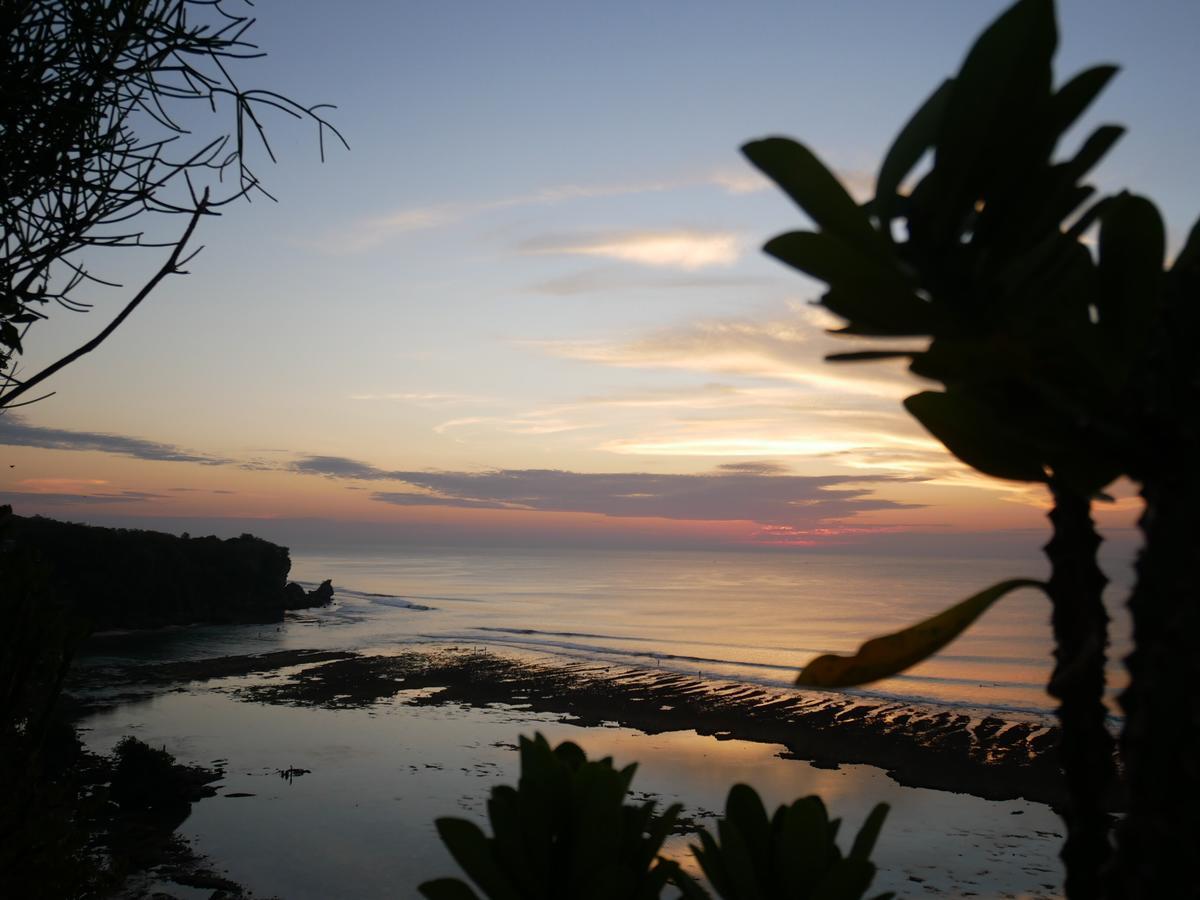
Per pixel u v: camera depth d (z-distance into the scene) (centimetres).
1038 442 70
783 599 19112
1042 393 67
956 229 65
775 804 3503
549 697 5831
